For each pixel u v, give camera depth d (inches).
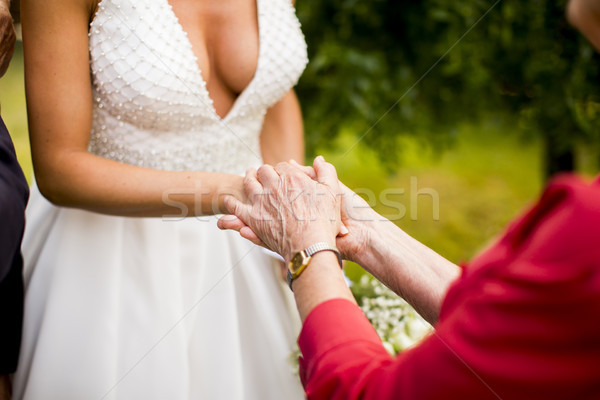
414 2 90.4
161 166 45.2
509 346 20.3
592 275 18.8
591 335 18.9
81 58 40.3
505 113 103.4
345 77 91.0
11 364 41.9
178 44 43.6
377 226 38.4
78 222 44.7
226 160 47.4
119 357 42.9
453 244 129.2
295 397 46.7
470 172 155.4
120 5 41.3
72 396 41.6
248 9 47.6
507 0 86.2
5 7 37.6
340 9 92.0
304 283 29.9
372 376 24.8
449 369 21.6
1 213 30.8
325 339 26.7
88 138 41.8
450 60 92.2
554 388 19.7
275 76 47.4
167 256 45.1
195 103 44.3
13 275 41.0
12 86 147.6
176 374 42.9
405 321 50.2
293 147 55.0
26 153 132.8
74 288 43.2
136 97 42.5
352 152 146.9
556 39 88.9
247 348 47.4
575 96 90.1
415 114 99.7
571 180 21.0
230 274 47.0
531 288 19.8
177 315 44.1
